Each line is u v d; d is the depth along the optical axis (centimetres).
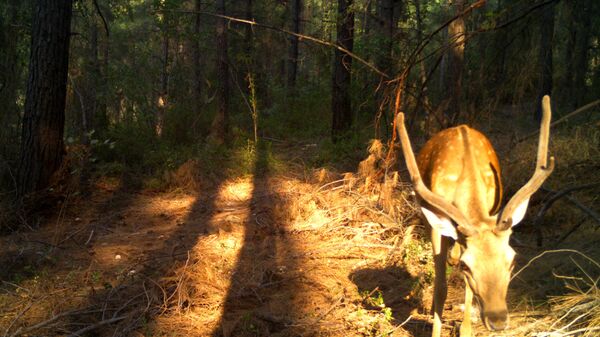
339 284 668
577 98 1465
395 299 619
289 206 919
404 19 1762
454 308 584
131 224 944
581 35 1474
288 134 1783
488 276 387
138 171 1219
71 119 1339
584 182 869
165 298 608
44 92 973
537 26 1055
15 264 756
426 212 435
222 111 1534
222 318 590
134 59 1894
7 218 913
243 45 2139
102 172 1151
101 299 627
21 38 1194
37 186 974
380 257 741
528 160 913
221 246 796
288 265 726
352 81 1286
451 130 531
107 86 1438
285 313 595
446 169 488
